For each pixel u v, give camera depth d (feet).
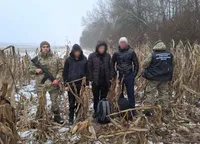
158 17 109.50
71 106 17.99
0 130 10.73
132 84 19.49
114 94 18.61
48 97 26.22
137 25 117.91
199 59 22.35
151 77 19.54
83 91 15.78
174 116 18.28
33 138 14.60
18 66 29.84
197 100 22.06
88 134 12.67
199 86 21.61
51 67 17.85
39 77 17.75
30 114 17.93
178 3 95.61
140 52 29.22
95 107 19.74
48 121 15.55
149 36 69.87
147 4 117.80
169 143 14.49
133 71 19.71
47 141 14.61
